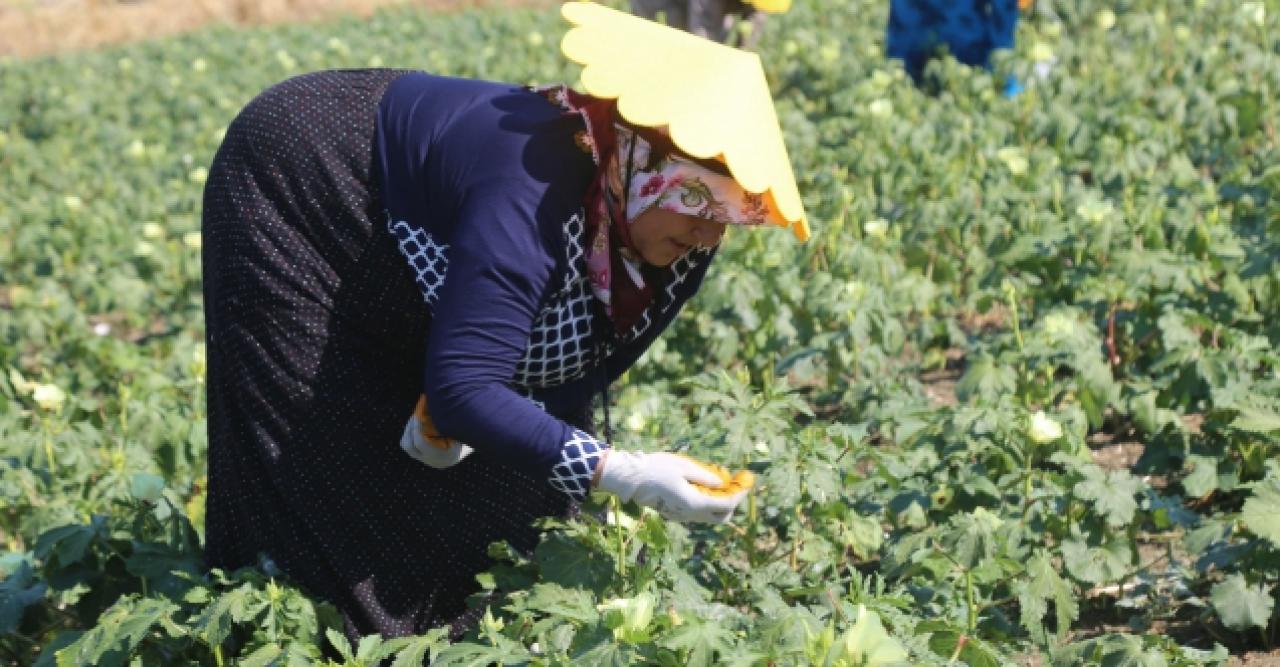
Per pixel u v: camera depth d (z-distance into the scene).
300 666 8.25
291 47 44.12
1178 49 27.27
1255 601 10.07
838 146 23.23
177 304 20.55
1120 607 11.05
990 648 8.29
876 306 14.93
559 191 7.92
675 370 15.96
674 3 27.72
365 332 8.63
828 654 7.20
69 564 9.80
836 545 10.39
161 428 13.16
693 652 7.59
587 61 7.79
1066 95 24.53
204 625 8.43
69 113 35.34
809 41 31.70
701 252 8.79
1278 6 28.55
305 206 8.48
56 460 13.01
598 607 8.27
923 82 27.28
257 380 8.70
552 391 8.98
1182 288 14.47
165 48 45.12
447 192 8.12
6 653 10.31
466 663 7.88
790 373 16.50
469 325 7.82
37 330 18.84
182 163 28.92
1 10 57.88
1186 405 12.77
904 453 11.39
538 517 9.34
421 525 8.92
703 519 8.13
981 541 9.46
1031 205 17.78
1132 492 10.34
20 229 24.88
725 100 7.63
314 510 8.80
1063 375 15.11
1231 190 17.62
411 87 8.53
